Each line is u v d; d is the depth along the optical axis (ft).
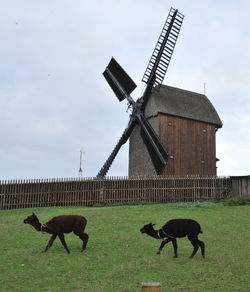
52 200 79.20
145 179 84.12
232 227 44.21
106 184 82.64
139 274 24.12
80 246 33.91
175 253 29.81
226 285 21.56
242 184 83.56
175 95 119.14
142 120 105.50
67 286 21.25
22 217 54.44
